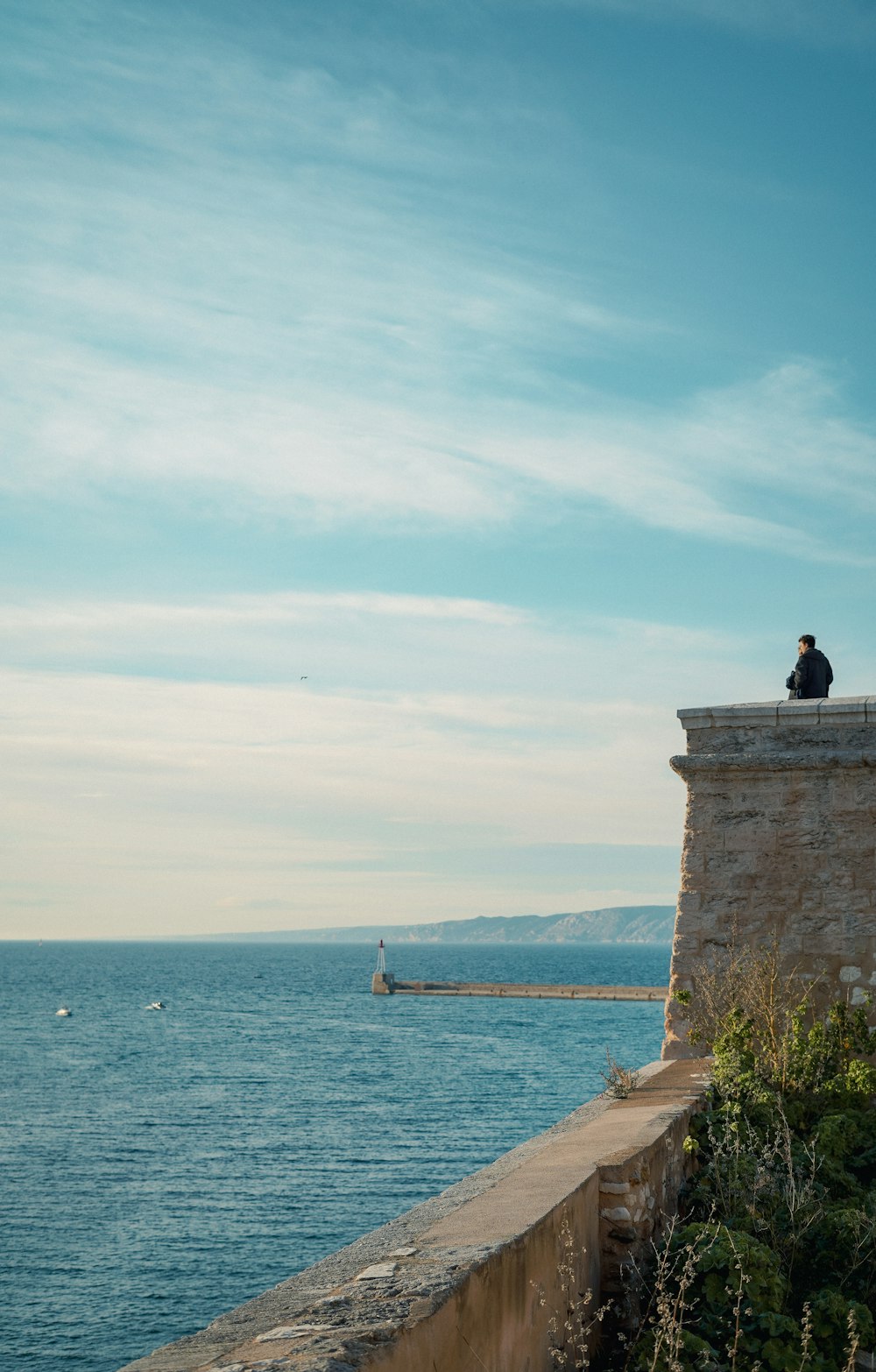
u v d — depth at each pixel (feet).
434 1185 154.30
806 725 41.81
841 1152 31.68
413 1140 184.96
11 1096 238.48
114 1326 105.29
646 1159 24.44
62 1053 317.42
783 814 41.65
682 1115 29.43
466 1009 441.68
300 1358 12.24
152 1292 114.42
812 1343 21.94
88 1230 136.36
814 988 40.01
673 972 41.78
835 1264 25.27
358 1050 311.68
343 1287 15.31
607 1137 25.85
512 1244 17.16
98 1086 251.60
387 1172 162.30
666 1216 25.07
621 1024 371.76
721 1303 22.04
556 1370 18.48
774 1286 22.45
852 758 40.50
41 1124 205.05
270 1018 425.69
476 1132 191.01
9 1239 132.87
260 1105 222.89
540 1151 24.84
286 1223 138.10
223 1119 208.13
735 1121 30.94
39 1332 103.55
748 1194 26.96
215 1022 410.52
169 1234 134.10
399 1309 14.16
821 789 41.34
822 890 40.68
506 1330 16.74
